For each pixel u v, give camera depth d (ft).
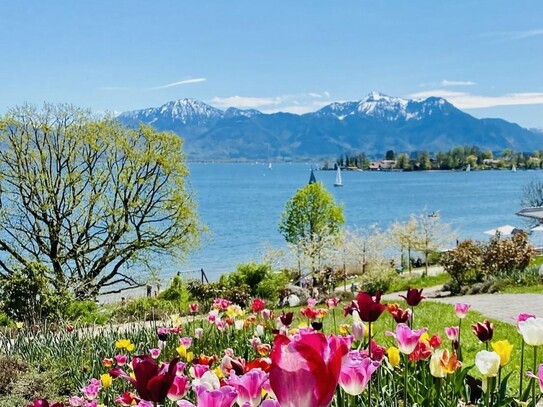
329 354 4.04
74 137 91.97
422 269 135.74
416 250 129.18
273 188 653.30
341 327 17.76
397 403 14.16
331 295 83.56
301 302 79.46
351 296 83.92
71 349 32.89
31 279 62.75
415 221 127.54
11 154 89.61
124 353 29.43
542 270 78.79
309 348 3.94
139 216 95.76
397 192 565.12
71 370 29.50
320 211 126.52
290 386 3.87
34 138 90.63
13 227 89.92
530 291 67.51
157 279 97.14
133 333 34.19
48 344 35.68
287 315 17.80
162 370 7.00
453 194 527.40
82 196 92.27
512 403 14.33
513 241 87.97
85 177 92.48
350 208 393.70
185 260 99.71
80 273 92.63
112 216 93.91
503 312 51.19
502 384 13.93
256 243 219.61
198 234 98.94
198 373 11.59
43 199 90.27
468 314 49.42
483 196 500.74
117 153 94.99
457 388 14.42
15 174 89.30
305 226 127.54
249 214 341.82
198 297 79.10
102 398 20.61
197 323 35.91
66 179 90.53
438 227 127.13
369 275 96.63
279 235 243.19
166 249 97.60
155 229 96.84
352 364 6.66
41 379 28.71
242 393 6.96
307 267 119.03
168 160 96.37
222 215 337.52
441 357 11.55
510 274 81.87
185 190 98.32
